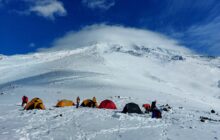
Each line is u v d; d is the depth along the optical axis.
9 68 185.62
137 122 23.86
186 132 20.91
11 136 18.12
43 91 72.19
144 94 71.38
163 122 24.81
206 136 19.98
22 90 74.38
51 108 32.88
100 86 83.81
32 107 31.84
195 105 63.50
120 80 105.06
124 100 51.22
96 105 37.94
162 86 130.75
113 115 26.50
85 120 24.02
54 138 18.12
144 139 18.45
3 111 29.34
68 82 91.25
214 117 34.97
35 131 19.66
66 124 22.36
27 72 160.25
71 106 36.78
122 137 18.88
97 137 18.69
